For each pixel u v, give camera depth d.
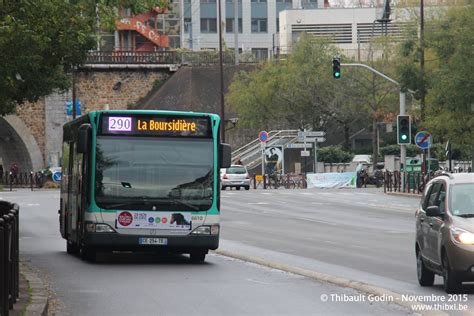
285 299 30.17
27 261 43.12
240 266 41.59
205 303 29.34
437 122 96.12
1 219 22.27
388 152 163.88
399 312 27.19
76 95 177.75
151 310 27.81
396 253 45.97
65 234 49.34
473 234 29.91
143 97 181.12
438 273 31.55
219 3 151.75
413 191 111.06
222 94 149.12
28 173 160.38
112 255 47.56
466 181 32.22
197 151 42.16
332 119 171.88
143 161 41.72
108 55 178.62
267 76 163.62
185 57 184.00
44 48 40.59
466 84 91.12
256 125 166.38
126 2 44.34
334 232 60.62
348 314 26.84
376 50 155.50
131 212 41.38
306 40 161.62
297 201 99.00
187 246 41.69
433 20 102.25
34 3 37.59
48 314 26.94
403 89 104.12
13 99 57.62
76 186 44.94
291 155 166.25
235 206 91.06
